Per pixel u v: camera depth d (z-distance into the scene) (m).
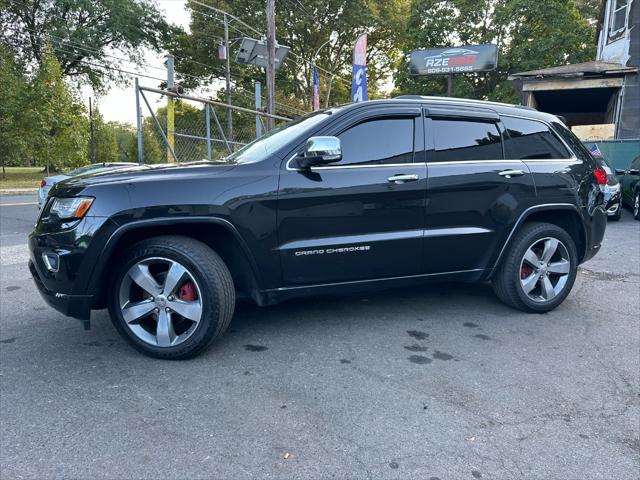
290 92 34.88
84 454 2.22
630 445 2.37
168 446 2.29
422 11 24.83
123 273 3.21
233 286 3.28
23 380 2.95
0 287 5.00
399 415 2.59
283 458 2.22
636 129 15.29
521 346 3.56
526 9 22.34
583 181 4.35
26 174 31.61
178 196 3.11
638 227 9.65
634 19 15.27
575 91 17.22
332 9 30.62
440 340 3.66
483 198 3.91
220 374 3.05
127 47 31.66
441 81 25.20
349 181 3.50
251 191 3.26
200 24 31.08
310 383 2.95
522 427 2.50
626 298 4.81
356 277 3.65
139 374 3.04
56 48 28.72
